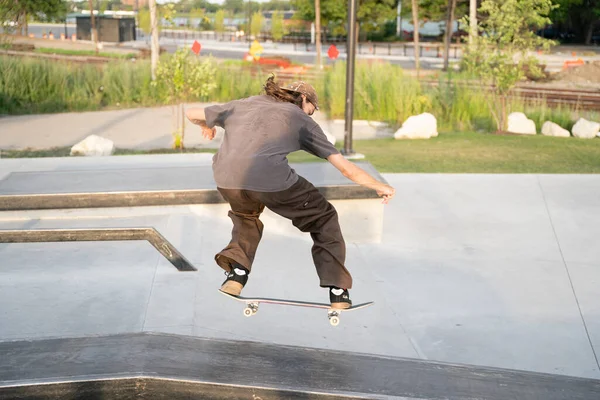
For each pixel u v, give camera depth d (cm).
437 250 706
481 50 1669
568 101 2094
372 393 308
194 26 7225
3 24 2283
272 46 5272
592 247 721
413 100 1880
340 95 1911
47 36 5328
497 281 626
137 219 676
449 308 562
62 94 2088
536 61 1639
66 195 656
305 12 5500
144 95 2169
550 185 951
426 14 5034
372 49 5041
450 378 330
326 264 337
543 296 594
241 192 331
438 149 1343
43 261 580
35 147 1414
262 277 599
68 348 336
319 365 335
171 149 1390
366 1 5391
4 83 1995
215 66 2217
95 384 302
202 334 456
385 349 480
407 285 611
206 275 566
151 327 453
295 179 331
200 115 347
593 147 1359
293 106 338
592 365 473
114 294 507
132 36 5459
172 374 310
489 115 1806
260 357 338
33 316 465
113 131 1647
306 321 513
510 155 1259
